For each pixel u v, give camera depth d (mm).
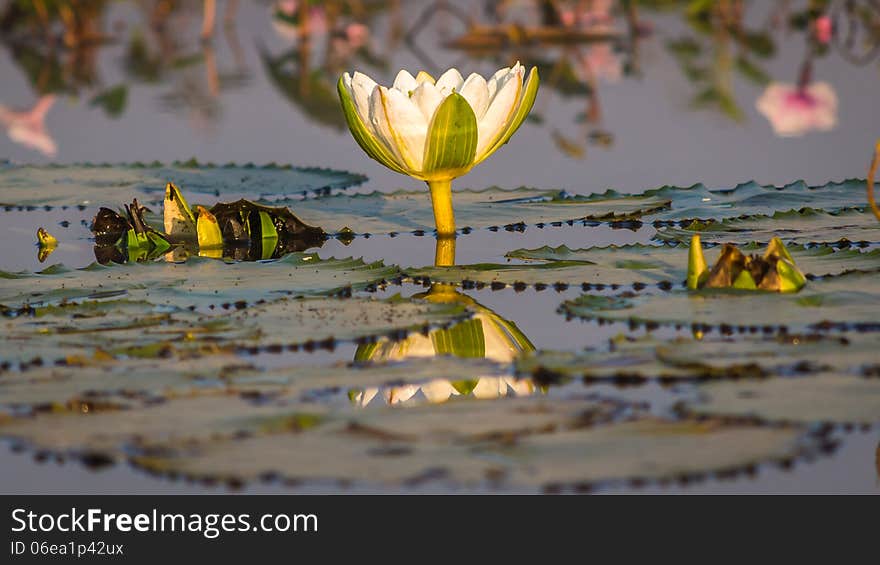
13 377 5422
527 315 6727
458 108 7703
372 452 4406
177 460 4367
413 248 8750
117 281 7328
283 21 22281
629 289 7098
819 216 8805
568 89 15977
